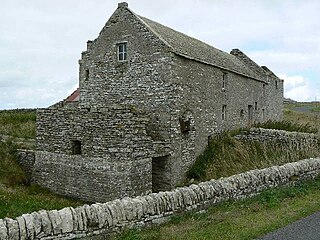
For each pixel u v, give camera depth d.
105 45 21.92
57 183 18.98
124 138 16.34
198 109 21.81
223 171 19.83
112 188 16.62
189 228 8.94
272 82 36.25
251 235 8.27
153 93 19.92
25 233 7.44
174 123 19.47
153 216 9.18
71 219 8.03
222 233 8.46
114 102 21.45
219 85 24.45
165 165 19.23
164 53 19.50
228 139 23.39
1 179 18.83
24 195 16.89
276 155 19.81
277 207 10.69
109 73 21.72
